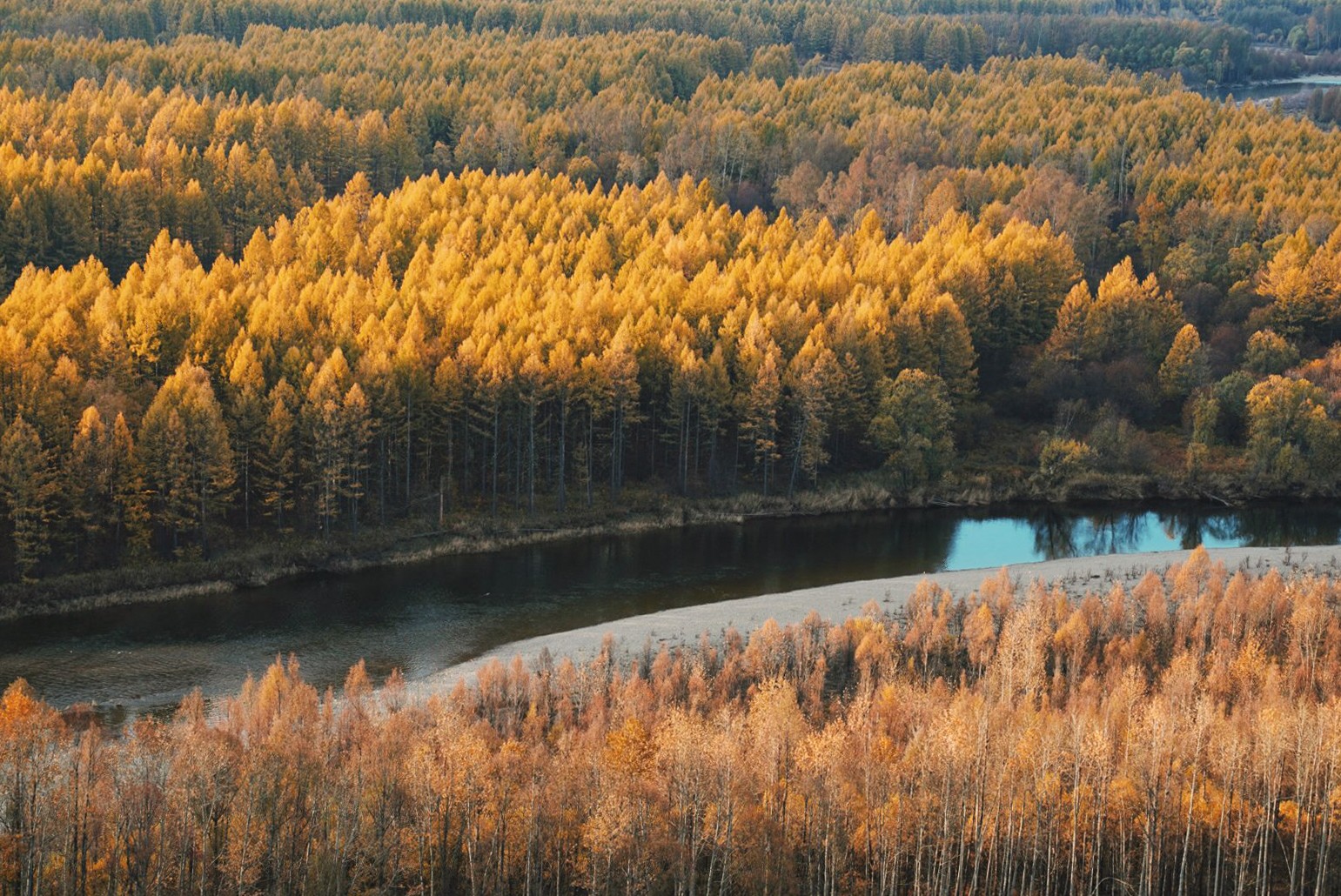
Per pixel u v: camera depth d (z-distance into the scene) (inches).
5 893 2212.1
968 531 5083.7
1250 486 5556.1
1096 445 5728.3
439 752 2541.8
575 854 2482.8
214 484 4367.6
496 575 4421.8
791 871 2472.9
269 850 2346.2
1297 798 2620.6
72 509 4141.2
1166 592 3991.1
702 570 4522.6
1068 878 2640.3
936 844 2554.1
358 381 4783.5
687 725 2573.8
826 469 5659.5
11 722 2466.8
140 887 2236.7
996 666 3211.1
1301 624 3410.4
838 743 2581.2
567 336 5285.4
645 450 5561.0
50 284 5172.2
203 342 4869.6
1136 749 2716.5
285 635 3794.3
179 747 2443.4
